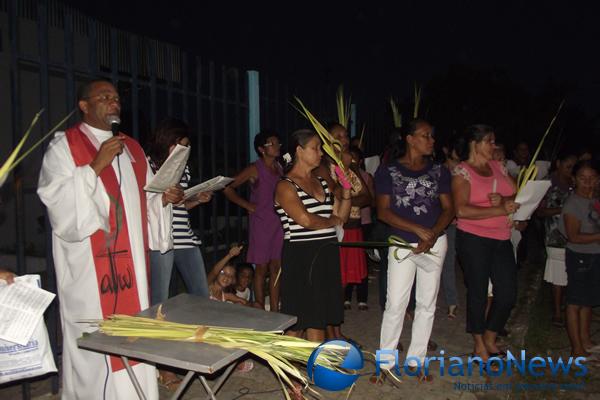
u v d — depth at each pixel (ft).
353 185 15.83
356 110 31.94
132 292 11.44
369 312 21.13
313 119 14.10
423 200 13.98
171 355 8.16
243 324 9.55
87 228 10.43
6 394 13.92
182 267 15.31
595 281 16.01
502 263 15.37
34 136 27.81
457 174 15.24
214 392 10.01
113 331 8.86
